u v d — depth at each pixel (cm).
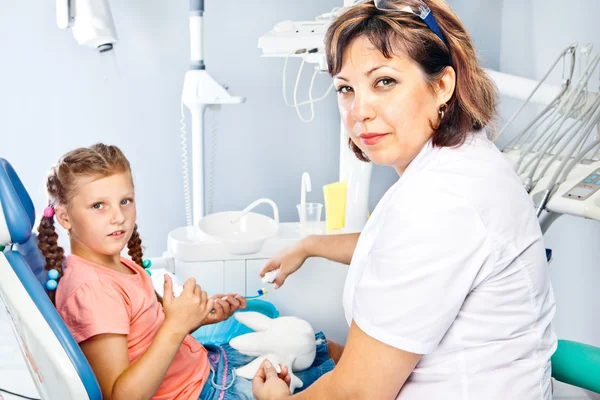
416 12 80
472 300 82
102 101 210
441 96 85
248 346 133
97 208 111
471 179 79
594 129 156
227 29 209
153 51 207
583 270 167
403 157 87
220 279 159
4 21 200
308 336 135
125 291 113
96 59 205
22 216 97
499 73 152
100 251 113
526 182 128
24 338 98
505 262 80
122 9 203
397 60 81
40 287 95
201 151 182
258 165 221
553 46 174
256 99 215
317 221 181
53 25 202
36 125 209
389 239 80
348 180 167
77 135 212
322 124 218
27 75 205
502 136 197
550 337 92
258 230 168
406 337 79
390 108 83
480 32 200
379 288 79
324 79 214
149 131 214
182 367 122
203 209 186
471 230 77
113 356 105
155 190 219
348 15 83
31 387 168
